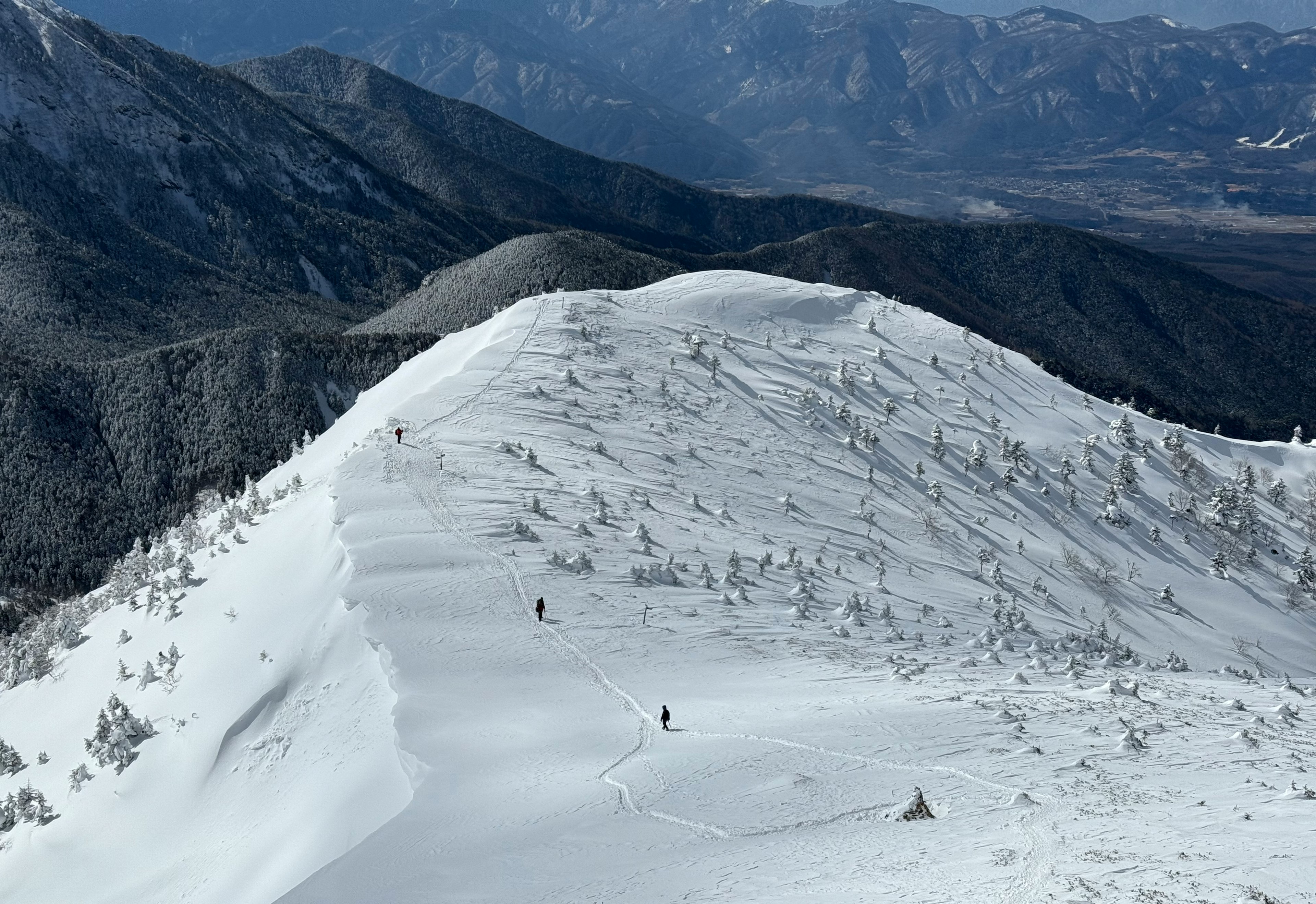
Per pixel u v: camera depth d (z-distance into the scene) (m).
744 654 60.78
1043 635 85.38
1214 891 25.48
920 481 118.06
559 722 47.69
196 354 191.12
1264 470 146.00
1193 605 109.12
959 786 38.44
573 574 69.81
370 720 50.72
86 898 52.56
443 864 33.72
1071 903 25.34
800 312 153.75
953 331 159.75
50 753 74.00
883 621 75.38
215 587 82.56
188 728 63.09
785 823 35.41
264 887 40.56
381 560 67.69
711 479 103.06
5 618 153.75
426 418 101.50
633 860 32.88
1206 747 43.69
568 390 114.81
